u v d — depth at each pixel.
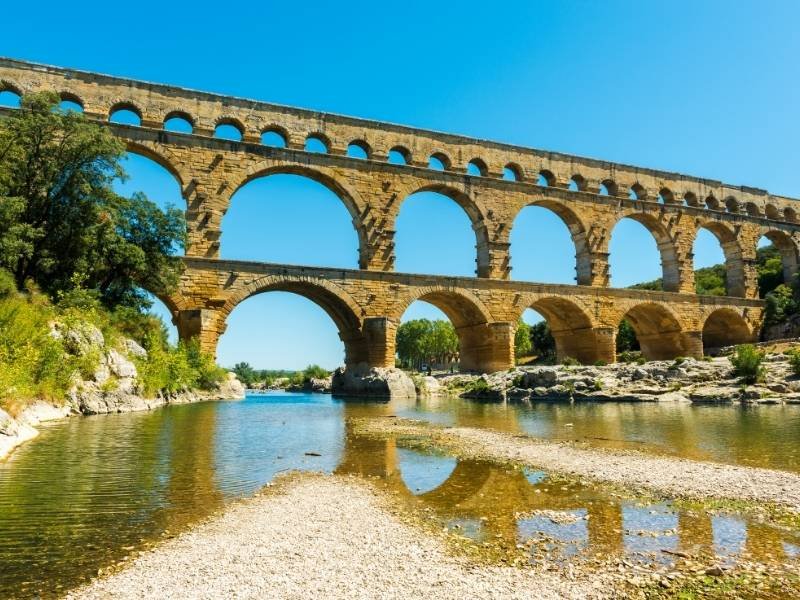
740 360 46.03
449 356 149.75
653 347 75.25
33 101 38.66
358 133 59.62
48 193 39.03
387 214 58.72
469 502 14.15
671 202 76.12
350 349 59.59
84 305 37.41
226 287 50.06
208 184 51.91
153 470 16.94
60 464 17.33
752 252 79.25
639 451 21.44
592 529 11.98
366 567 9.68
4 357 26.27
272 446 22.61
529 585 9.05
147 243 45.59
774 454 20.39
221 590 8.71
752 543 11.14
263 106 55.97
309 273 53.41
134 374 37.69
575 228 69.81
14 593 8.62
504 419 33.47
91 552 10.26
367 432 27.44
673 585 9.18
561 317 69.81
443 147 63.44
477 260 64.69
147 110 51.50
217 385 55.72
